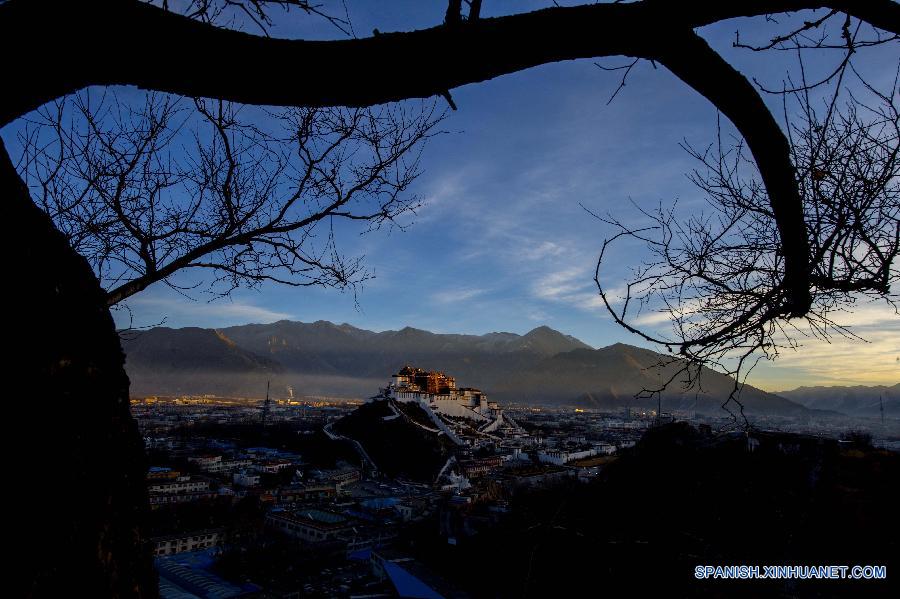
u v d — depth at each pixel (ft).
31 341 5.89
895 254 10.41
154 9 6.23
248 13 10.04
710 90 8.32
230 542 200.23
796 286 10.98
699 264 13.34
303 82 6.67
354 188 18.12
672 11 7.03
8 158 6.37
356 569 178.50
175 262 15.93
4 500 5.30
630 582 12.69
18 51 5.64
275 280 18.83
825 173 11.84
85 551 5.90
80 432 6.24
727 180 13.61
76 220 17.12
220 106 17.25
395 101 7.34
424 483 338.54
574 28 6.99
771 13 7.44
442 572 140.26
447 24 7.00
